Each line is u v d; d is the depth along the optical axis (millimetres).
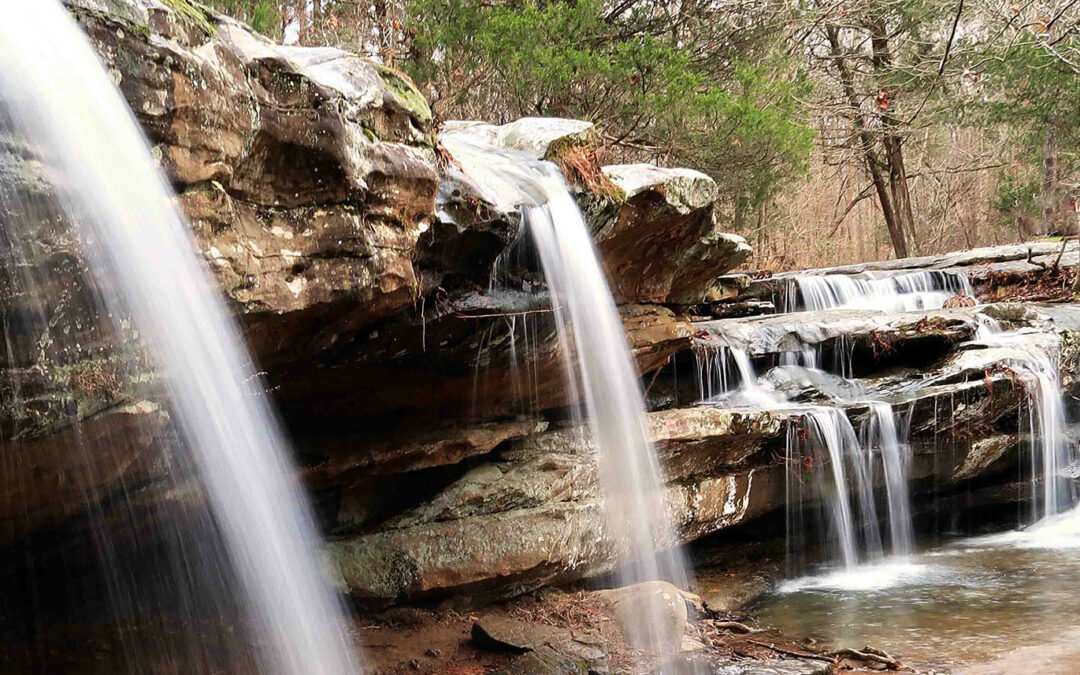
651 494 6500
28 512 3381
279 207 3566
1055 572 7387
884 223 33375
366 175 3820
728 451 7258
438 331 4816
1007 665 5273
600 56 12734
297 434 5148
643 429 6363
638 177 5973
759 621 6348
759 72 14375
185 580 4195
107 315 2846
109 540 3998
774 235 26906
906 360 9625
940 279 13289
